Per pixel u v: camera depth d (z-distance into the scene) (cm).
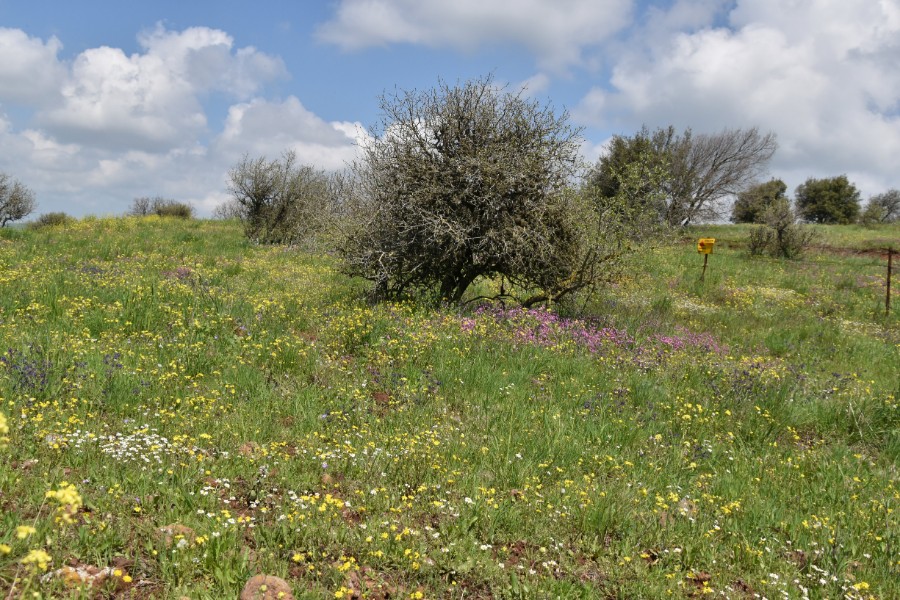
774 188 6344
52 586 311
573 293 1153
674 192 4031
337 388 704
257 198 2448
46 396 575
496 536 442
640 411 740
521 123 1095
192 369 707
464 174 1041
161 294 1031
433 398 714
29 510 377
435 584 380
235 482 469
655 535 459
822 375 1009
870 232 4322
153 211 4719
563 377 828
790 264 2570
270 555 369
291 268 1634
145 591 331
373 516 440
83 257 1591
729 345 1192
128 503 405
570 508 483
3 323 808
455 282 1155
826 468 626
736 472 603
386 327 916
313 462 512
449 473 519
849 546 466
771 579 418
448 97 1085
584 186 1104
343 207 1148
